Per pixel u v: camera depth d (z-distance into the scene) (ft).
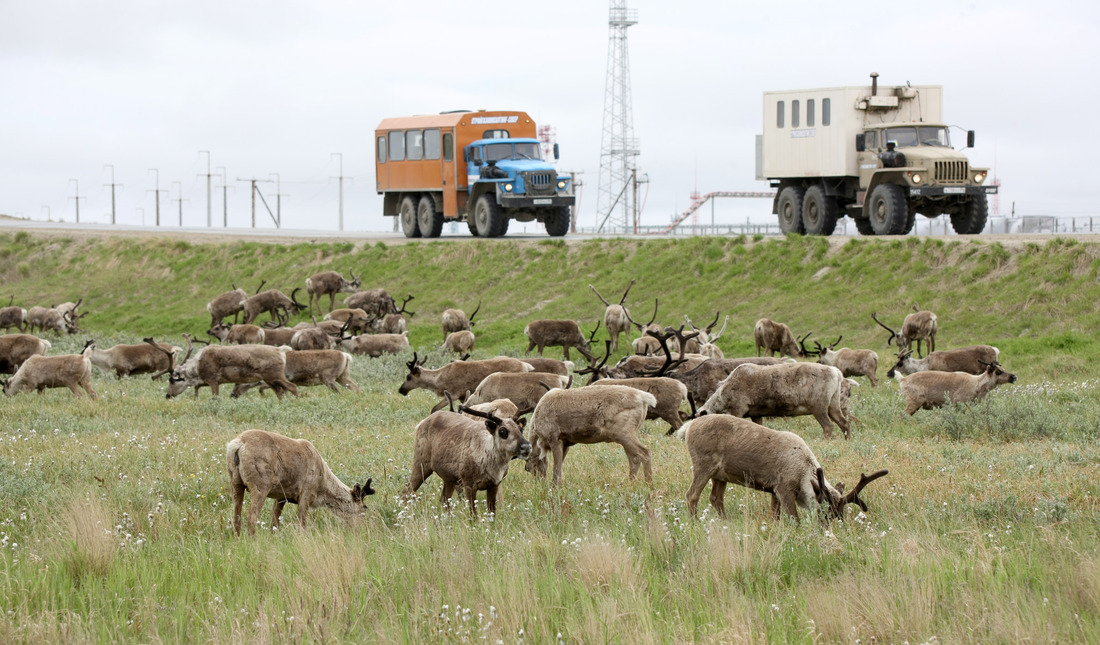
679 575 54.80
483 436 72.84
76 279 331.16
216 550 61.26
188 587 54.39
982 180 211.20
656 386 101.35
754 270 226.38
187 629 48.16
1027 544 59.52
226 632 47.50
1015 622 45.09
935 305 191.93
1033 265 190.60
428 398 141.79
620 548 56.75
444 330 212.02
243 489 69.97
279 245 318.86
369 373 169.27
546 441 86.94
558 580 52.90
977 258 198.39
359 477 86.22
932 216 229.66
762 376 104.27
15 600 51.44
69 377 138.92
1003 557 55.98
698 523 65.77
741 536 60.08
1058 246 191.62
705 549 58.18
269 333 195.00
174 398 142.31
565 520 70.13
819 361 153.69
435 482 84.69
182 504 77.82
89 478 84.33
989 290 190.19
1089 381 140.15
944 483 80.38
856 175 221.87
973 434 107.86
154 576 55.47
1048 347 163.73
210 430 112.78
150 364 166.91
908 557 55.83
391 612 49.75
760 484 68.85
